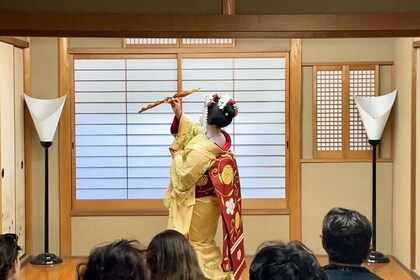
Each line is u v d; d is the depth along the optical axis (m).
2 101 5.50
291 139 6.23
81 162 6.29
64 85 6.14
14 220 5.81
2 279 2.28
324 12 4.13
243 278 5.52
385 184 6.22
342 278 2.21
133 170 6.29
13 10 4.11
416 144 5.56
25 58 6.05
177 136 4.90
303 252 1.65
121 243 1.82
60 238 6.21
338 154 6.25
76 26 4.09
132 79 6.25
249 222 6.25
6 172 5.60
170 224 4.68
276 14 4.12
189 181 4.60
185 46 6.21
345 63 6.18
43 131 5.84
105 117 6.27
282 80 6.25
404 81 5.85
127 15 4.11
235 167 4.73
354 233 2.25
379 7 4.11
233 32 4.14
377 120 5.88
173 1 4.12
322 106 6.23
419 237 5.52
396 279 5.49
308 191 6.25
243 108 6.27
